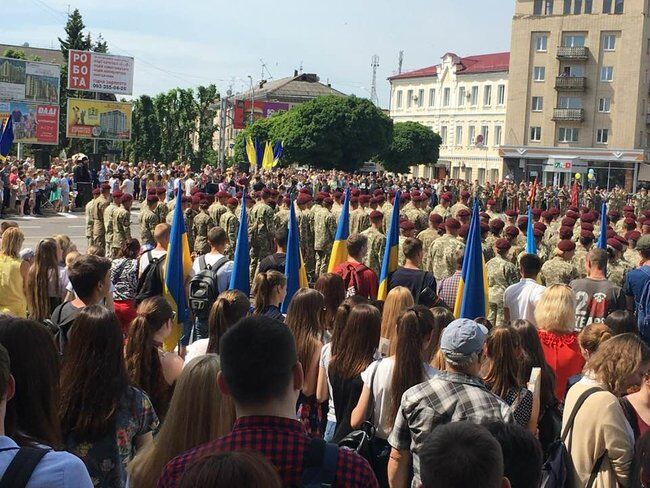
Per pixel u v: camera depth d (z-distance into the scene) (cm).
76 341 424
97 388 419
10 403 358
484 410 451
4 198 3216
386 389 543
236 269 1012
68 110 4859
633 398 491
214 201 1823
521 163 7425
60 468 299
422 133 7975
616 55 7038
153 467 383
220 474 236
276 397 321
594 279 940
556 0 7188
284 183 3872
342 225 1265
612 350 497
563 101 7250
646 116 7088
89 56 4903
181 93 7562
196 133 8581
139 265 1023
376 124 7025
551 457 476
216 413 383
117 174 3581
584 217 1570
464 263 917
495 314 1072
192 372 389
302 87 11000
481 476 267
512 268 1074
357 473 314
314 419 632
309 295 636
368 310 573
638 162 7006
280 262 1187
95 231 1842
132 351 529
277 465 309
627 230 1723
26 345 363
